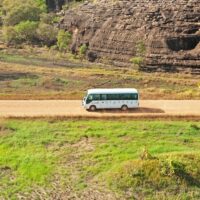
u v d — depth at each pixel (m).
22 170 42.78
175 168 40.09
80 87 96.56
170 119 51.31
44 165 43.03
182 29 123.00
